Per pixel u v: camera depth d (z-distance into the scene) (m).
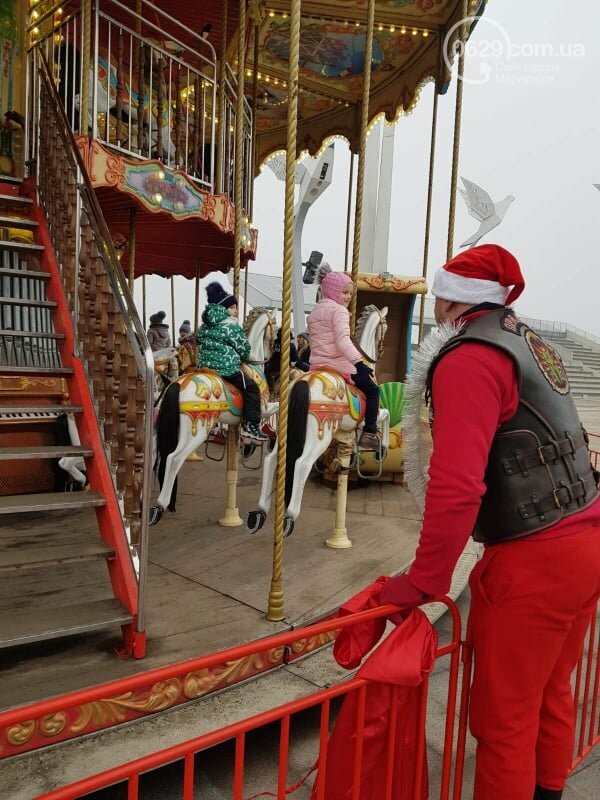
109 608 2.51
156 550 3.94
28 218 4.48
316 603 3.10
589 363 36.94
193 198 4.89
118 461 2.85
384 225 14.10
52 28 4.77
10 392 4.52
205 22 7.29
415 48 7.21
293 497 3.85
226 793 2.30
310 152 10.23
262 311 4.82
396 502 5.56
